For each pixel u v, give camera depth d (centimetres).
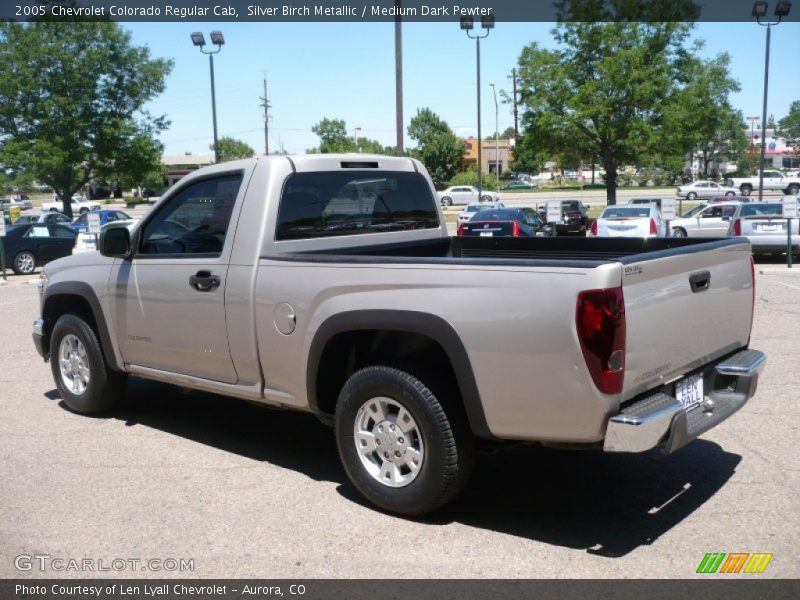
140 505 448
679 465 500
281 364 467
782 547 383
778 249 1800
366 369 426
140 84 3559
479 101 3762
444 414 399
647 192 6588
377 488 429
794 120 7875
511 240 593
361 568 370
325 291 435
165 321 534
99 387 611
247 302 476
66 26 3347
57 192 3672
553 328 359
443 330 389
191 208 523
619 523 416
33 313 1258
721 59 4678
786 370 739
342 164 530
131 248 558
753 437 549
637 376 369
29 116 3369
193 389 580
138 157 3553
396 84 2103
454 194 6012
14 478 493
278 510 439
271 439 571
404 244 580
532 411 372
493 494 460
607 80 2950
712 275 429
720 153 8712
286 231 490
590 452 531
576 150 3162
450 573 364
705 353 428
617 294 352
